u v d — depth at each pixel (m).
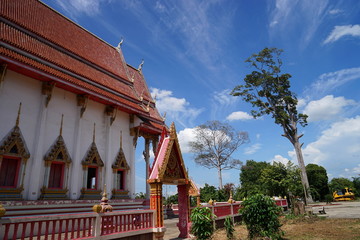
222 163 49.16
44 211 13.28
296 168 31.53
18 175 13.12
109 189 18.20
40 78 14.67
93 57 22.33
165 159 11.14
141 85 29.88
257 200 10.75
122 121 21.16
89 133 17.73
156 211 10.45
